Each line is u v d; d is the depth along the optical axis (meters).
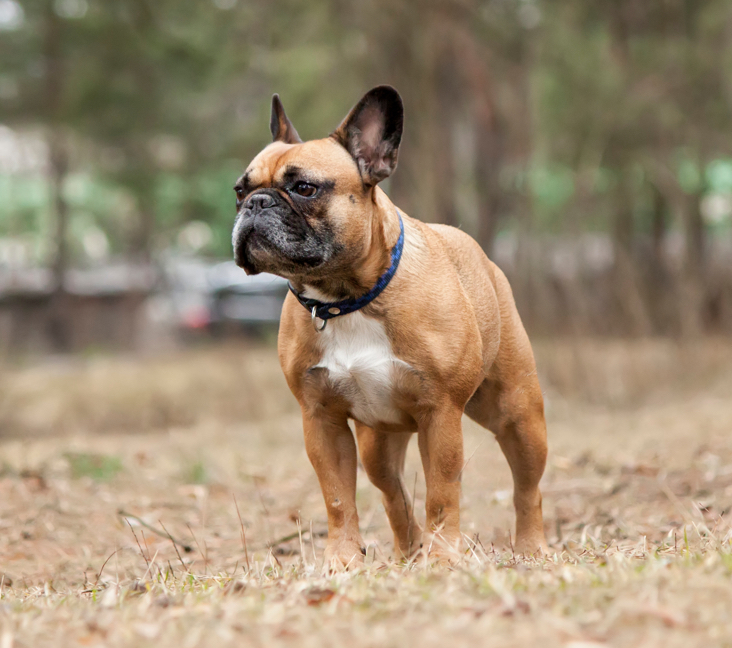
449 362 4.95
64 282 30.58
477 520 7.21
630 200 18.31
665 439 9.88
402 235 5.10
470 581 3.98
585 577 3.96
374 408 5.11
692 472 8.07
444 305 5.02
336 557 5.02
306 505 8.00
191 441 11.73
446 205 19.23
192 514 7.77
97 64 25.59
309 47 18.27
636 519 6.84
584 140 18.16
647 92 18.00
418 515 7.36
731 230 20.56
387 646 3.18
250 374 15.59
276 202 4.82
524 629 3.26
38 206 47.88
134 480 8.98
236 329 23.55
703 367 13.87
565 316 15.40
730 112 18.22
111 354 22.95
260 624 3.51
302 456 10.30
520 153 19.25
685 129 18.11
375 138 5.00
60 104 26.33
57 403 15.16
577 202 17.23
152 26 24.72
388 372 4.96
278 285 24.83
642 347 14.80
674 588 3.61
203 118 26.70
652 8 19.58
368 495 8.17
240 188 5.10
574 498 7.77
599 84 18.06
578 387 13.67
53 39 26.23
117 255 54.09
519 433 5.70
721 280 16.09
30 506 7.78
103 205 46.34
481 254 5.82
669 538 5.57
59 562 6.39
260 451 10.80
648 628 3.23
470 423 10.64
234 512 7.80
